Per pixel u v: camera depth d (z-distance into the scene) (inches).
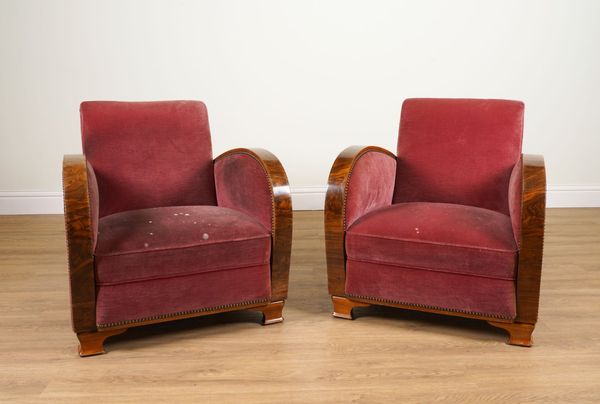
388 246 89.0
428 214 91.9
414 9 164.7
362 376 77.5
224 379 76.8
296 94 167.8
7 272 117.5
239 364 80.9
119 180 101.0
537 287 82.8
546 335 89.5
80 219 78.4
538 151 172.7
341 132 170.4
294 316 97.0
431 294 88.5
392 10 164.6
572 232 146.3
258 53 165.0
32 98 162.2
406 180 109.8
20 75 160.9
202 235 85.7
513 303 84.3
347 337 89.2
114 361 81.7
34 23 158.7
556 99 169.8
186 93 165.8
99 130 100.4
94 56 161.6
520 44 166.7
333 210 91.8
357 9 164.2
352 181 92.5
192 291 86.5
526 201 81.0
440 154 107.7
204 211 94.4
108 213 100.8
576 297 104.3
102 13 159.8
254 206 93.9
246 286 90.0
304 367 80.0
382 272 90.8
